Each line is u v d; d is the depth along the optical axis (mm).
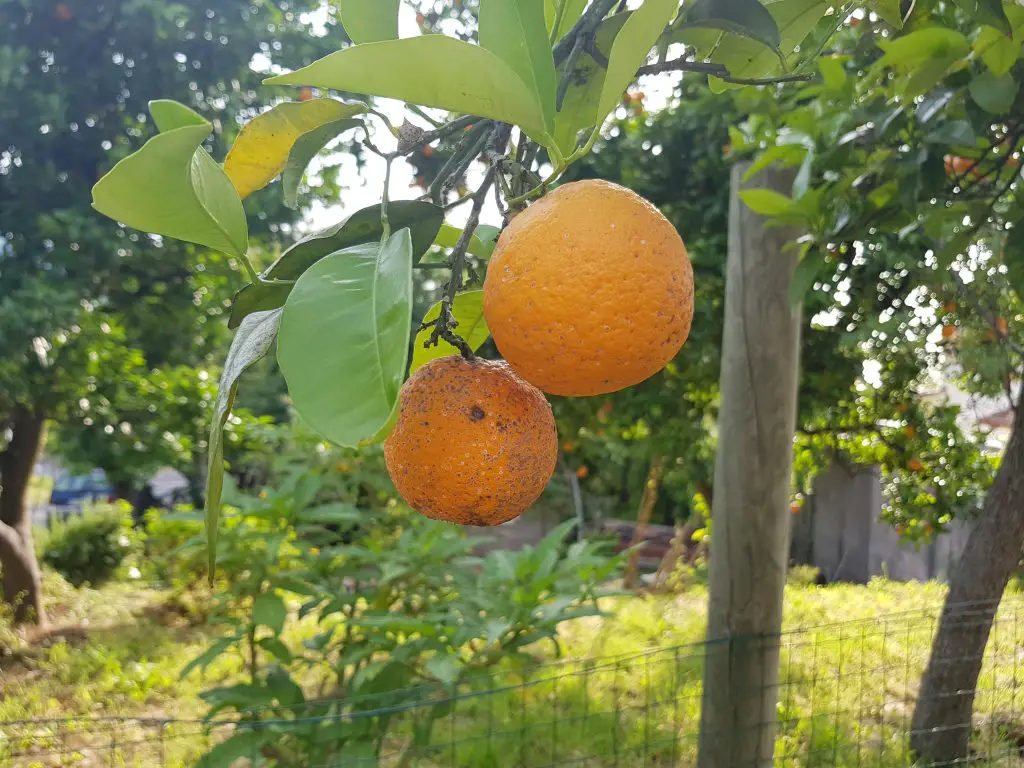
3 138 5555
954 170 3014
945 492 6602
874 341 5793
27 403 6117
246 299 930
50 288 5344
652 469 8078
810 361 5934
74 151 5988
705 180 5867
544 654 5398
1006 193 2770
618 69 789
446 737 4016
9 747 4039
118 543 8695
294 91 6305
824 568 9117
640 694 4719
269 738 3193
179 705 4941
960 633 3871
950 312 5219
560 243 767
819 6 1487
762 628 3295
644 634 5980
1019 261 2430
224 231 850
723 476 3338
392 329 622
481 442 876
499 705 4395
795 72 1490
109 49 5770
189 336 7219
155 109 726
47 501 13805
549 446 938
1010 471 3873
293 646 5523
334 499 5883
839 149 2562
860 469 7941
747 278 3258
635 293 765
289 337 643
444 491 890
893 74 2512
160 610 7184
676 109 5781
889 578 8430
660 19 760
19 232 5711
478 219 894
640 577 8852
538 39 834
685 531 8328
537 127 796
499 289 797
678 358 5832
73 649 6098
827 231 2537
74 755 4168
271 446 7195
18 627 6520
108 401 6598
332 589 3846
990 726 3963
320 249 926
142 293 6723
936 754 3816
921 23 2141
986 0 1480
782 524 3297
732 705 3268
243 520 4250
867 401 6691
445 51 729
